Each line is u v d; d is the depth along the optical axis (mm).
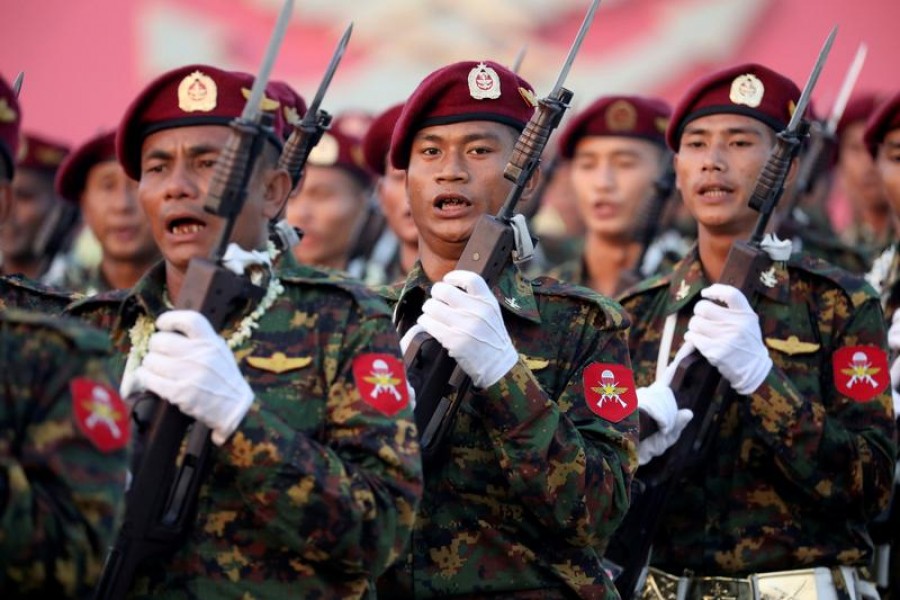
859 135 25844
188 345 11484
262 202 12727
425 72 42281
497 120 14352
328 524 11617
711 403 15734
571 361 14172
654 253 23547
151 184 12609
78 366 10609
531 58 41719
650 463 15570
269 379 12164
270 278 12430
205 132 12523
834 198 32906
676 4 41438
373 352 12211
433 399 13398
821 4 40781
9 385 10406
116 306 13102
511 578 13844
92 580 10516
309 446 11734
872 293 16312
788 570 16172
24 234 25219
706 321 15539
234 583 11891
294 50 42500
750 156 16812
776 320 16312
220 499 11914
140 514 11570
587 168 23188
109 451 10617
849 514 16172
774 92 16875
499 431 13359
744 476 16188
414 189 14492
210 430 11797
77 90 42969
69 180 21953
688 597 16391
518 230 13766
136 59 42844
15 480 10148
